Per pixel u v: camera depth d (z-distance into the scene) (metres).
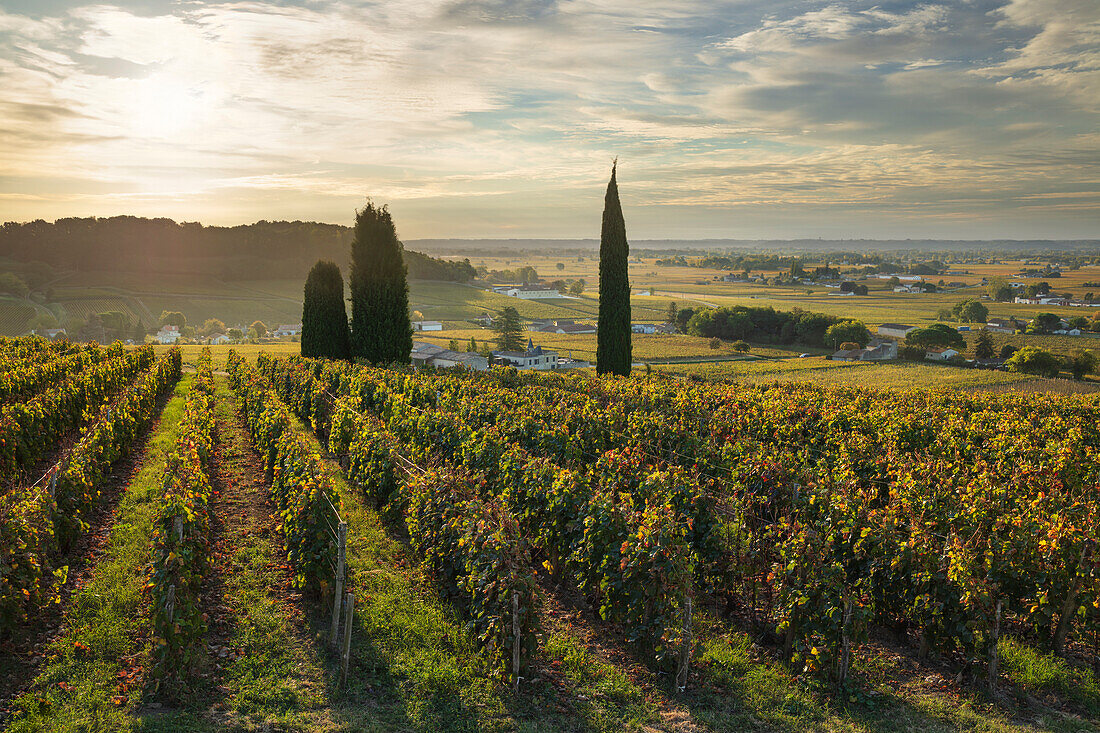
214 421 17.81
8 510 7.91
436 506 9.73
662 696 7.28
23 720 6.03
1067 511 9.66
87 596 8.47
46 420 15.88
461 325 132.00
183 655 6.69
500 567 7.59
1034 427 18.94
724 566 9.47
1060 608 8.21
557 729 6.59
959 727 6.77
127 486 13.59
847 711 7.05
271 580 9.57
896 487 11.09
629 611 8.00
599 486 10.49
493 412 17.27
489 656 7.58
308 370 26.08
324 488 9.22
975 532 8.88
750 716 6.93
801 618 7.84
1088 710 7.15
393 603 9.03
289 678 7.17
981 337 91.94
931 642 8.04
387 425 18.14
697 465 14.21
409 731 6.44
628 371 32.16
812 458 16.09
